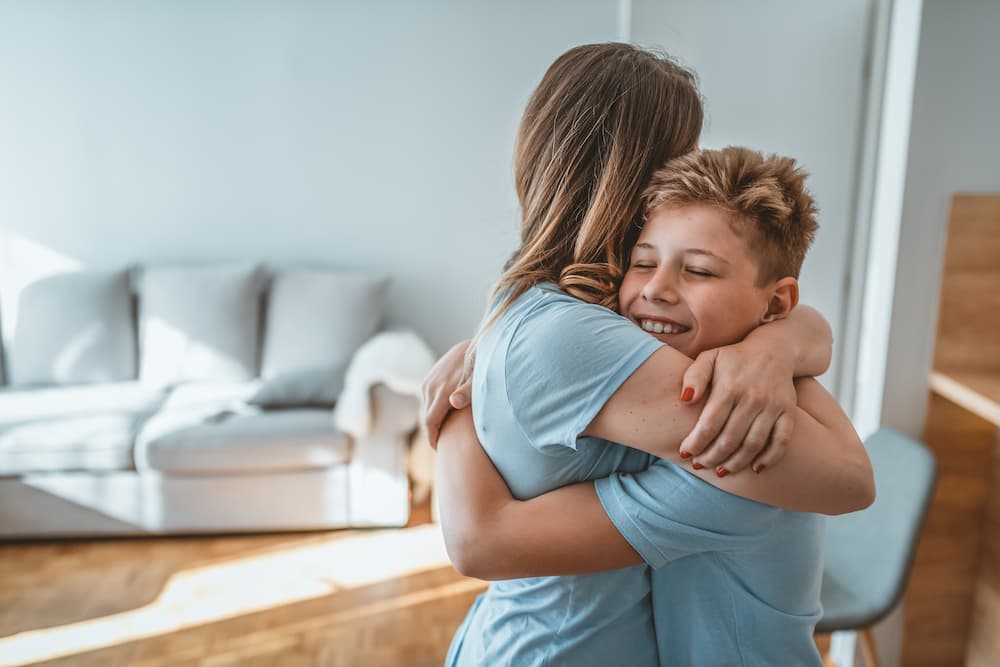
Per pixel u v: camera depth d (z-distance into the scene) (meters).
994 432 2.14
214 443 3.26
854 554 1.90
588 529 0.72
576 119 0.78
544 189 0.80
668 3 2.72
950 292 2.08
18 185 4.09
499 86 4.16
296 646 2.62
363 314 3.87
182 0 4.02
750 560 0.74
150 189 4.15
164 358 3.83
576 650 0.78
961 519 2.20
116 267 3.99
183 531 3.34
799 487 0.66
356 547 3.29
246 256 4.23
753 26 2.71
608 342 0.70
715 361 0.68
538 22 4.12
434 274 4.30
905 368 2.13
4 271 4.14
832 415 0.72
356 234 4.25
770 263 0.74
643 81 0.78
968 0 1.96
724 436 0.65
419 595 2.93
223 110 4.12
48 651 2.60
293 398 3.62
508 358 0.74
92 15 4.00
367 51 4.11
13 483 3.26
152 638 2.68
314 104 4.14
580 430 0.70
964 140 2.02
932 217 2.05
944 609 2.26
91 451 3.25
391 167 4.21
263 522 3.36
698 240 0.72
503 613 0.83
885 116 2.55
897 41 2.12
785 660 0.78
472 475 0.78
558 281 0.79
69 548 3.31
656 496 0.70
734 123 2.75
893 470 1.90
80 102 4.06
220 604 2.88
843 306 2.73
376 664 2.53
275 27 4.07
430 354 3.66
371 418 3.30
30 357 3.81
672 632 0.79
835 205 2.72
